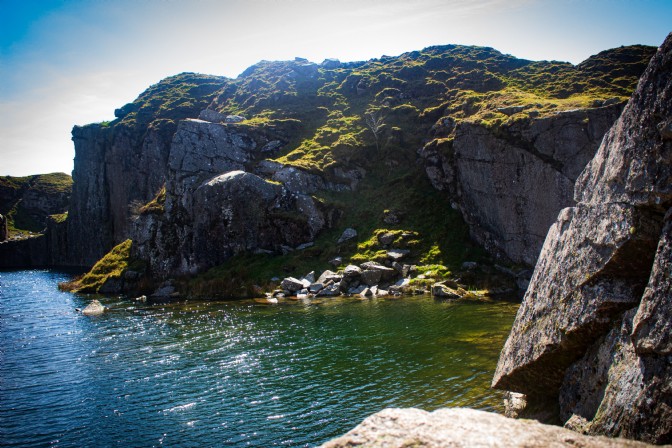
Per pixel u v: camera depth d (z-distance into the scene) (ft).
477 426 23.15
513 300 125.39
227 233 195.00
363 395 64.69
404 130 240.73
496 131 155.02
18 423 62.39
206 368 82.23
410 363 76.84
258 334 104.42
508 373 44.27
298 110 285.84
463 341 87.56
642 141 31.58
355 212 200.44
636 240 30.96
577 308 36.14
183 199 209.77
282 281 164.35
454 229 171.83
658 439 24.94
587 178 40.73
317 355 85.40
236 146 230.89
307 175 210.38
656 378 26.17
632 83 197.06
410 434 22.59
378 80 297.94
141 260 210.79
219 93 357.00
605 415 30.12
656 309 27.14
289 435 54.39
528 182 144.46
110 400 69.51
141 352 95.40
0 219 470.80
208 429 57.57
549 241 45.19
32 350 100.94
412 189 200.44
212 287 172.86
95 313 144.97
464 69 283.38
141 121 359.87
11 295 201.36
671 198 28.58
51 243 431.02
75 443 55.98
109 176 366.43
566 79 219.20
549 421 39.73
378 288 152.66
